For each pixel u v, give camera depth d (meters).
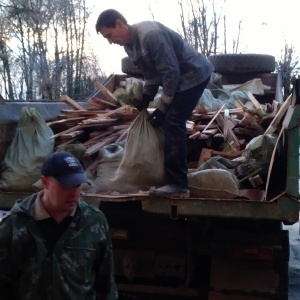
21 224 2.62
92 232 2.68
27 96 25.31
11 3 23.05
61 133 5.43
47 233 2.63
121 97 6.47
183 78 4.51
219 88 7.52
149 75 4.76
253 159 4.71
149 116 4.63
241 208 4.24
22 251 2.62
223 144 5.59
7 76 26.00
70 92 25.25
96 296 2.85
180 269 4.82
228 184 4.41
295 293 6.18
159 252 4.86
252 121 5.61
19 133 5.10
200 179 4.46
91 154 5.16
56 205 2.58
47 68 25.41
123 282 4.98
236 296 4.59
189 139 5.53
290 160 4.20
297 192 4.18
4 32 23.48
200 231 4.68
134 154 4.58
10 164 4.96
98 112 6.07
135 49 4.52
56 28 26.89
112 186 4.74
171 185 4.39
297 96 4.23
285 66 16.67
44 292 2.61
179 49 4.52
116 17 4.45
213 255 4.68
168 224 4.84
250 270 4.63
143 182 4.65
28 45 25.44
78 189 2.58
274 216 4.20
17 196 4.72
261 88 8.00
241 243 4.62
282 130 4.56
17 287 2.69
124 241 4.91
